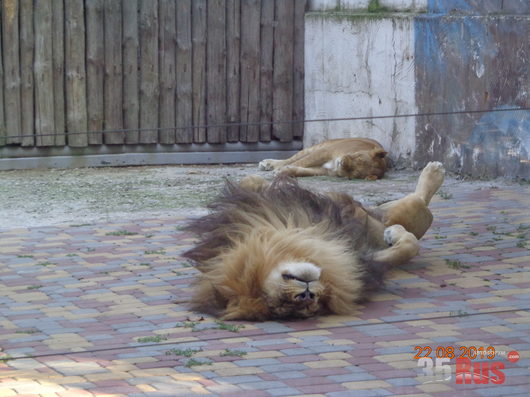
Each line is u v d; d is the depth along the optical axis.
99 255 8.87
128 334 6.47
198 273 8.13
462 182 12.73
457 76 13.15
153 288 7.71
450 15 13.32
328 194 8.02
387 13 14.47
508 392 5.26
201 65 15.26
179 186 12.94
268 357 5.91
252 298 6.71
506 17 12.33
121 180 13.51
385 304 7.18
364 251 7.59
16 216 10.80
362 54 14.77
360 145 13.86
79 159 14.80
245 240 6.92
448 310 6.98
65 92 14.60
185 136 15.30
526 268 8.19
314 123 15.74
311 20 15.60
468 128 13.02
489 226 9.88
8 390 5.33
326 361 5.82
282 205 7.38
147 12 14.88
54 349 6.14
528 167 12.17
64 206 11.43
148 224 10.29
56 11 14.41
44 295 7.54
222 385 5.40
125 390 5.32
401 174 13.89
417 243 7.95
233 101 15.51
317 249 6.80
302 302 6.57
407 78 14.00
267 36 15.56
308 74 15.77
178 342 6.25
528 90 12.05
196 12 15.14
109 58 14.75
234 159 15.68
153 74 15.01
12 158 14.45
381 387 5.36
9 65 14.23
